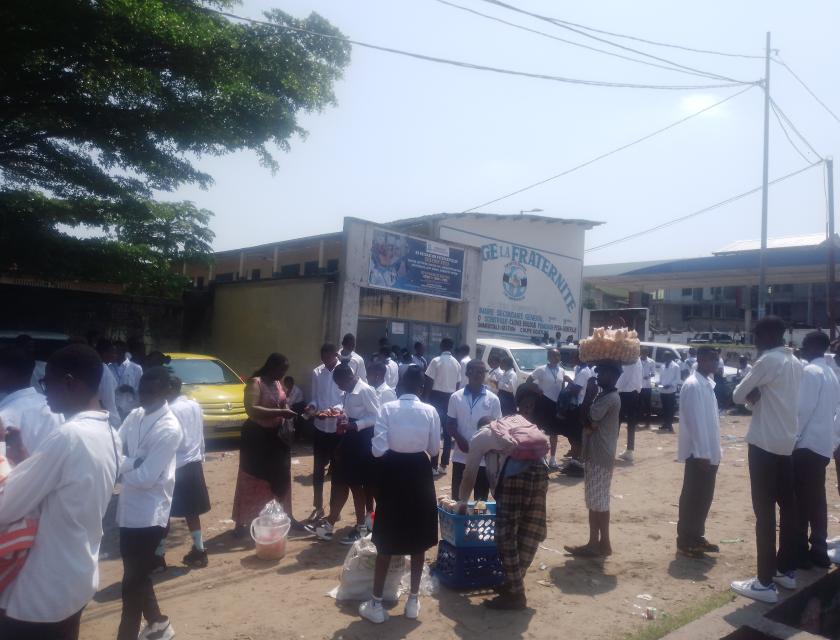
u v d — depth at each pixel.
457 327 15.55
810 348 5.93
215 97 9.49
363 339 13.52
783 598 5.14
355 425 6.29
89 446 2.70
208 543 6.30
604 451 6.05
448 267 14.99
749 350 24.66
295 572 5.53
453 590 5.20
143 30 8.52
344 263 12.88
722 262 28.05
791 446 5.22
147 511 4.03
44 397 3.70
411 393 4.86
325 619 4.59
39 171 10.48
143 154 9.70
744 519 7.45
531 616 4.75
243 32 9.83
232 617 4.60
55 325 14.28
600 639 4.42
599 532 6.28
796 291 40.88
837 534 6.91
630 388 10.80
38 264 10.65
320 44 10.30
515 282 21.84
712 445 6.09
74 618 2.71
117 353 9.85
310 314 13.45
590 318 24.38
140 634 4.19
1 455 2.70
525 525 5.00
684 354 17.58
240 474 6.51
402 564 5.00
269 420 6.44
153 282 12.44
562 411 9.59
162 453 4.05
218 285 16.02
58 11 7.86
